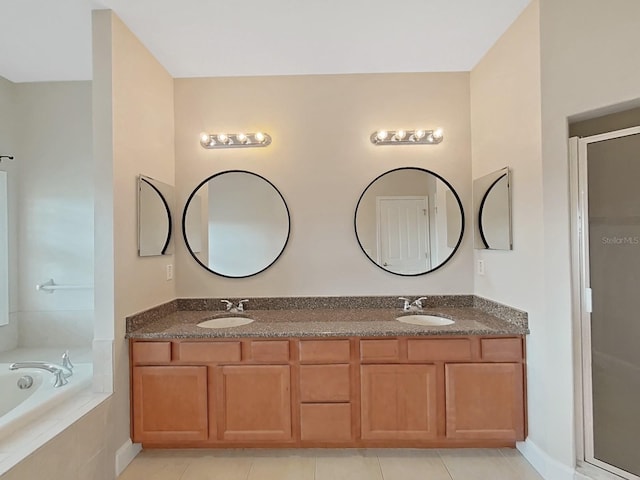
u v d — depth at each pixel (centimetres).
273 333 231
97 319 214
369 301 296
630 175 197
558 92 203
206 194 298
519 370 229
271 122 298
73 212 299
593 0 193
